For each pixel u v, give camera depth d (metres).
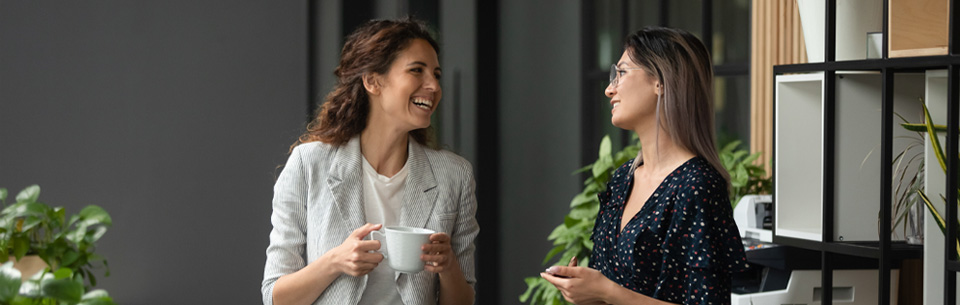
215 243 5.29
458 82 5.30
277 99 5.21
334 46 5.12
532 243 5.23
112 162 5.32
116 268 5.32
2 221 3.30
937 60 1.88
